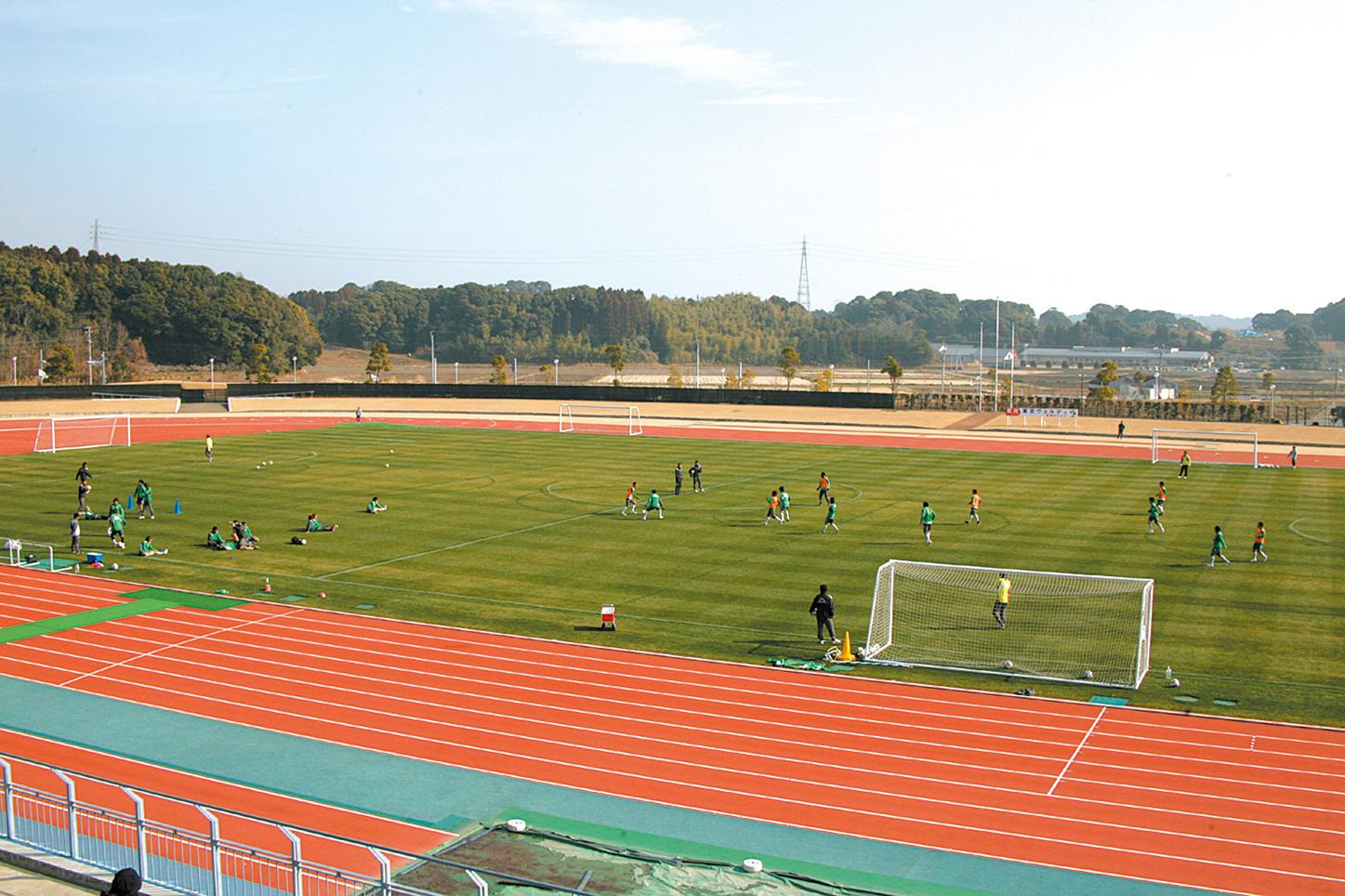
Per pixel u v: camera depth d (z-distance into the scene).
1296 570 45.41
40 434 100.38
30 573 45.56
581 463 82.44
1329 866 20.34
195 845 20.83
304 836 21.62
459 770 25.19
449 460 83.94
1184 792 23.73
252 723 28.16
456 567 46.88
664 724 28.16
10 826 20.16
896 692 30.66
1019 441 99.81
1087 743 26.72
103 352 175.75
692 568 46.50
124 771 24.97
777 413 124.19
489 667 32.91
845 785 24.23
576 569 46.47
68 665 33.00
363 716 28.75
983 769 25.12
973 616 38.97
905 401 128.62
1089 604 40.34
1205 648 34.84
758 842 21.44
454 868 18.84
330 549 50.59
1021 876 20.00
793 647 35.09
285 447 92.50
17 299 181.75
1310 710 28.98
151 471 76.69
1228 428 106.31
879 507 61.84
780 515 57.75
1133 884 19.70
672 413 125.62
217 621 38.09
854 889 18.09
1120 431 100.75
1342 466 81.94
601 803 23.34
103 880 18.42
